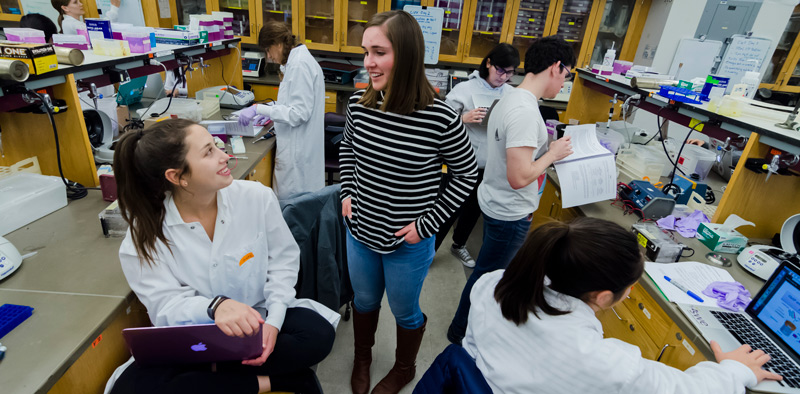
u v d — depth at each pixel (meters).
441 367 0.90
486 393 0.81
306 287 1.58
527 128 1.31
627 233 0.77
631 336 1.40
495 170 1.55
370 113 1.19
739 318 1.13
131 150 0.94
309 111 2.22
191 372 1.06
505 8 3.77
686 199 1.86
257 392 1.18
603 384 0.72
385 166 1.21
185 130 0.96
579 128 1.81
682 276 1.30
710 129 1.61
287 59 2.30
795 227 1.41
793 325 1.01
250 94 2.87
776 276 1.09
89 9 3.57
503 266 1.72
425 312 2.18
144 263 1.04
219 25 2.71
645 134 2.47
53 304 0.99
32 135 1.52
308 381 1.25
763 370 0.93
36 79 1.27
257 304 1.31
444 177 2.18
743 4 3.50
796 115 1.35
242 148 2.13
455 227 2.80
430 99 1.12
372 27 1.06
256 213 1.18
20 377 0.79
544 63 1.36
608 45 4.03
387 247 1.31
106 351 1.07
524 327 0.80
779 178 1.48
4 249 1.07
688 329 1.10
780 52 3.98
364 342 1.63
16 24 3.80
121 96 2.43
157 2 3.67
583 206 1.84
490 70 2.26
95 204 1.48
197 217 1.10
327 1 3.79
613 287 0.76
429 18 3.67
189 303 1.04
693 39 3.59
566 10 3.80
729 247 1.46
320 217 1.52
